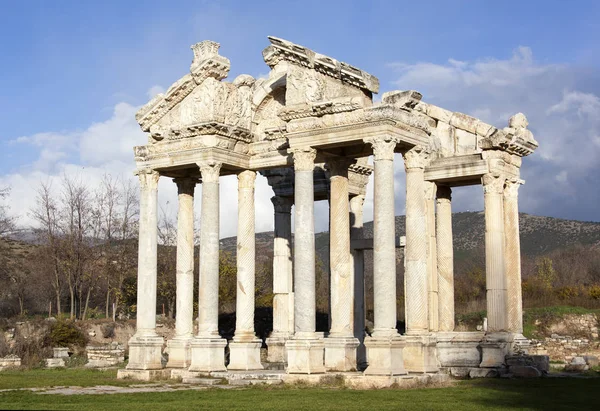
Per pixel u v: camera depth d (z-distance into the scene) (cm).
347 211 3769
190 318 4175
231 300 8381
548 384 3494
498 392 3025
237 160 4078
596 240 15975
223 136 3994
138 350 4047
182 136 4031
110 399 2873
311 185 3612
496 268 4181
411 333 3503
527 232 17375
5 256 8662
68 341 6047
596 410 2447
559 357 5816
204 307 3891
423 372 3450
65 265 7706
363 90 3928
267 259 11362
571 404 2625
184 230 4256
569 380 3769
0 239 8219
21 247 10144
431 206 4416
